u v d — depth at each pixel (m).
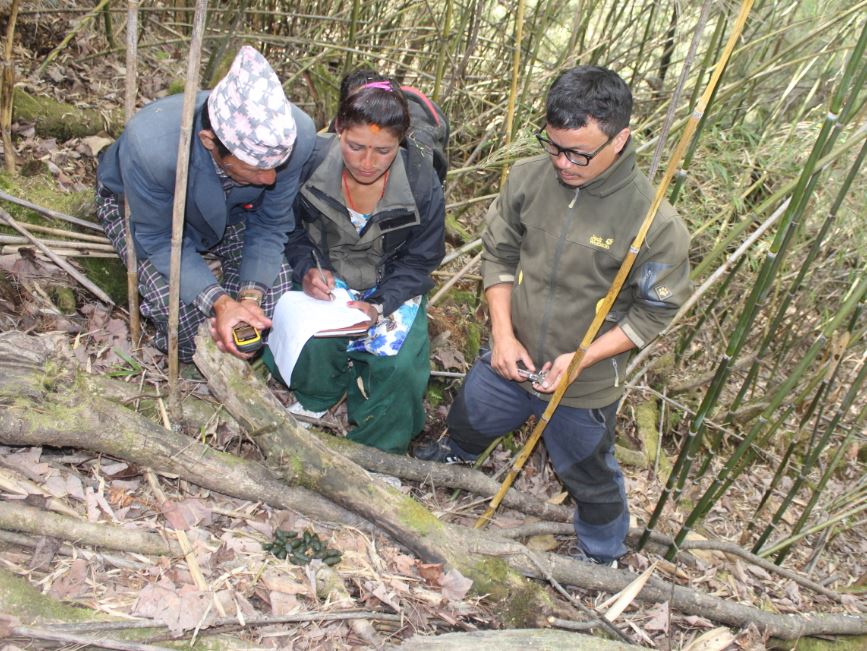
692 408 4.58
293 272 2.86
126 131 2.38
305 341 2.60
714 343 4.98
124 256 2.80
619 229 2.36
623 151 2.29
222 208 2.54
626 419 4.33
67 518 2.18
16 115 3.52
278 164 2.30
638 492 3.84
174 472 2.45
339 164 2.59
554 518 3.30
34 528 2.12
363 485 2.58
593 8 4.43
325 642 2.17
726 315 4.89
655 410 4.45
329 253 2.86
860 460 4.71
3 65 2.96
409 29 4.40
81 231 3.19
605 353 2.46
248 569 2.28
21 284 2.86
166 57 4.63
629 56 4.88
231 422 2.75
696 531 3.72
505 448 3.65
